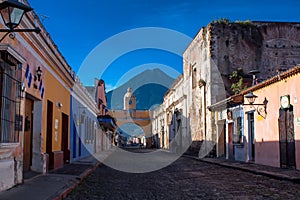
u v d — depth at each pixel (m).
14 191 8.17
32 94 10.75
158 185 10.79
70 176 11.92
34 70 11.00
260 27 25.69
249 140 19.00
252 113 18.62
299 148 13.72
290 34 25.62
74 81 18.98
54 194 8.05
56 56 13.53
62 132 17.94
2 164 7.99
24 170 11.52
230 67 25.20
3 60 7.76
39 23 11.13
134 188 10.13
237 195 8.62
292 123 14.48
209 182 11.39
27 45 10.06
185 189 9.80
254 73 21.91
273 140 16.03
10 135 8.23
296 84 14.03
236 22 25.70
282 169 14.45
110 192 9.35
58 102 15.40
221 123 24.09
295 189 9.60
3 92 7.75
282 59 25.34
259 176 13.02
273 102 15.99
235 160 20.95
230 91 24.91
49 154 13.87
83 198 8.38
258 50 25.39
